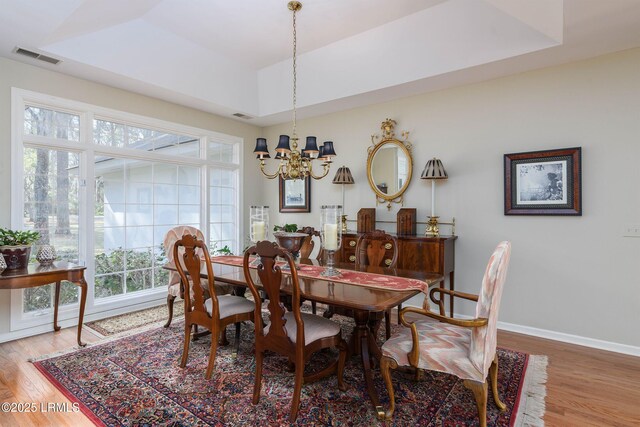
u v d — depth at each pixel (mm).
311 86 4148
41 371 2395
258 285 2148
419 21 3158
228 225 5062
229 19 3225
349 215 4488
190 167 4570
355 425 1817
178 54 3613
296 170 3061
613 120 2855
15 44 2738
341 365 2143
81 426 1810
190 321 2455
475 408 1979
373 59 3592
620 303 2830
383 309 1751
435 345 1836
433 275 2551
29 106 3150
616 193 2846
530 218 3238
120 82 3527
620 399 2082
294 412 1841
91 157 3525
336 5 3004
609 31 2510
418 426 1812
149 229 4125
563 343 3016
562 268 3082
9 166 2977
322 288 2141
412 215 3760
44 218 3262
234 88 4332
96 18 2779
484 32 2945
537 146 3203
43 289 3242
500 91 3393
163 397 2078
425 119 3854
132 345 2859
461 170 3625
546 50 2807
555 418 1889
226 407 1977
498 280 1688
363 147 4336
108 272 3744
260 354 2035
